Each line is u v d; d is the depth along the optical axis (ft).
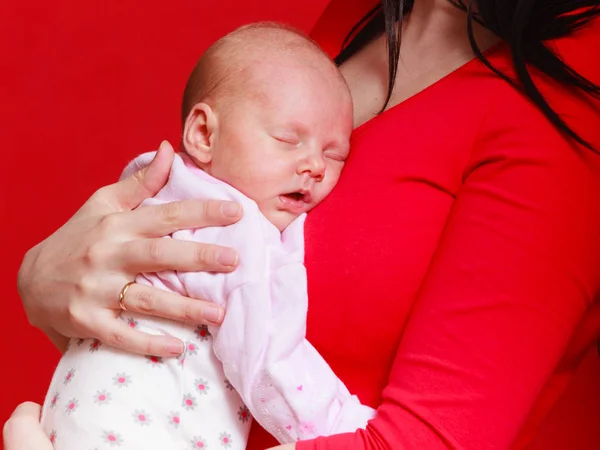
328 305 3.96
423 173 3.95
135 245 3.93
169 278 3.94
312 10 8.79
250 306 3.77
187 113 4.49
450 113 3.98
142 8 8.82
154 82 8.79
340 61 5.04
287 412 3.69
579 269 3.51
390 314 3.89
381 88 4.67
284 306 3.81
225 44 4.39
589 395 4.91
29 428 3.92
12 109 8.76
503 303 3.42
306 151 4.10
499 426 3.38
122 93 8.79
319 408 3.69
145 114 8.77
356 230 3.96
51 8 8.81
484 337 3.41
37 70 8.79
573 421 4.88
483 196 3.65
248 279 3.81
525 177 3.58
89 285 3.97
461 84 4.04
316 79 4.20
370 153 4.12
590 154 3.63
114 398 3.81
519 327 3.41
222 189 4.12
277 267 3.91
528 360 3.41
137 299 3.89
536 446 4.83
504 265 3.45
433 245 3.89
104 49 8.81
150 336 3.84
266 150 4.09
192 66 8.80
